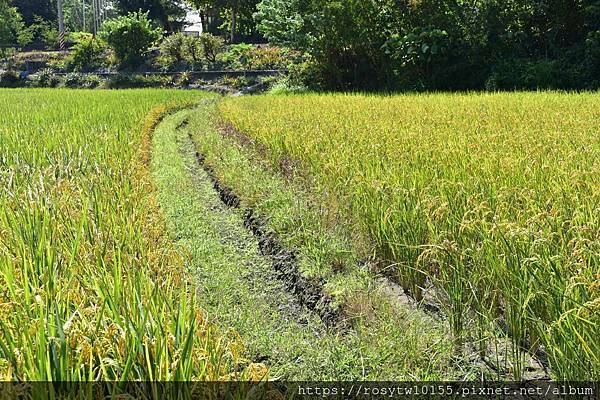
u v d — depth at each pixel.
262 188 8.82
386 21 29.58
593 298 3.63
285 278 6.29
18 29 64.38
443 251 4.76
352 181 7.10
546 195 5.57
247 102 20.27
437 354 4.20
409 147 8.42
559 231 4.47
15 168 8.24
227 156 11.64
